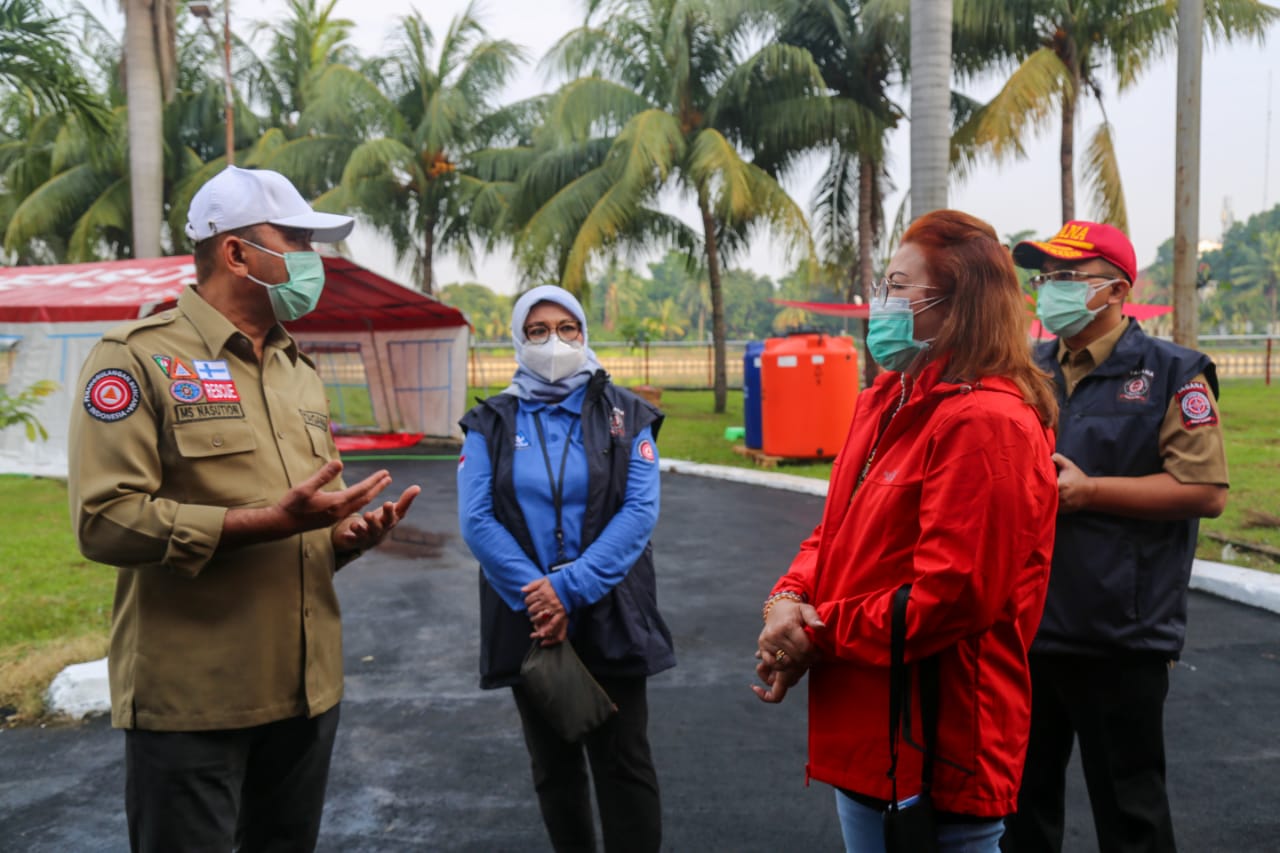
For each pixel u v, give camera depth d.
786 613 1.93
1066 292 2.55
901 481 1.80
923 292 1.83
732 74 17.70
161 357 2.00
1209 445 2.40
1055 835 2.60
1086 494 2.39
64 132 22.08
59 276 13.13
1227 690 4.40
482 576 2.68
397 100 22.73
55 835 3.22
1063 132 16.94
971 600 1.66
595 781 2.66
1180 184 8.21
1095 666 2.47
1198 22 8.01
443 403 15.95
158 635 1.99
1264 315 65.69
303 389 2.29
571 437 2.69
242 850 2.28
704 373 28.08
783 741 3.94
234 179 2.14
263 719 2.06
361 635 5.45
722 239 21.34
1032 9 15.73
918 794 1.75
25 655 4.90
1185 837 3.12
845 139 17.83
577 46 18.55
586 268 18.89
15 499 10.27
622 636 2.60
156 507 1.88
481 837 3.21
